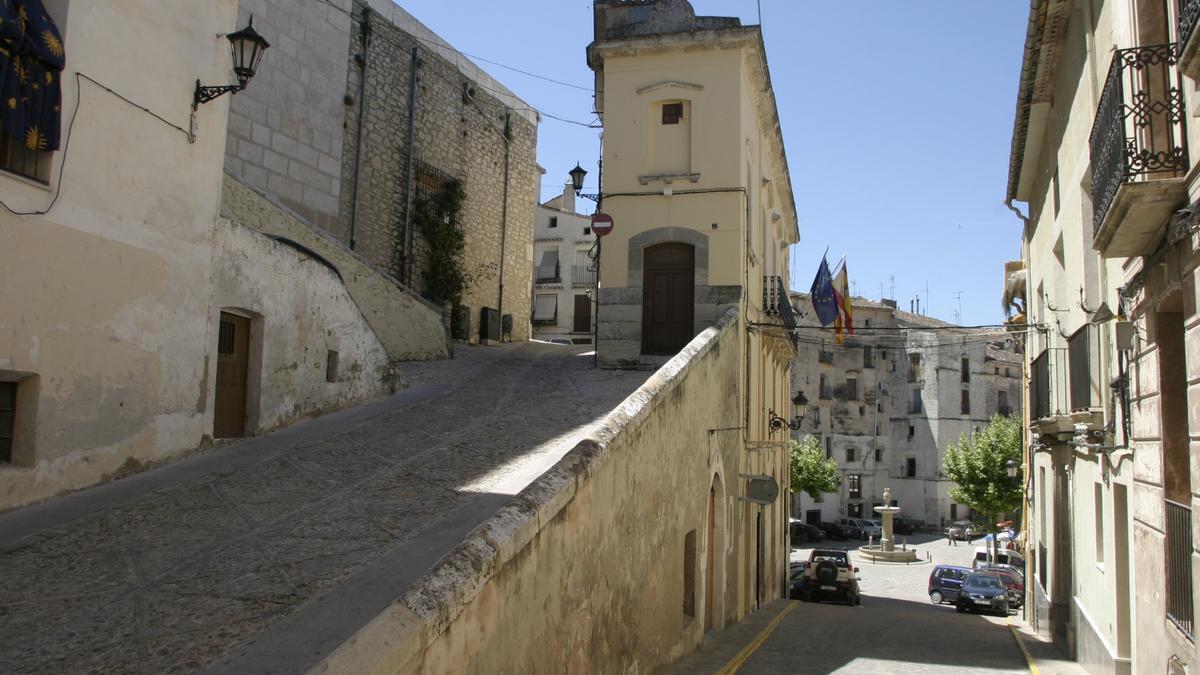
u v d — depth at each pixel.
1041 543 16.88
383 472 8.88
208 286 9.97
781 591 24.45
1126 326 8.75
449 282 24.27
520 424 11.55
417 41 23.53
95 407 8.30
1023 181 17.39
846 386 62.66
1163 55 7.19
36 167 7.72
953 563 44.22
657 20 16.72
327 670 3.40
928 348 62.78
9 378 7.52
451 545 6.34
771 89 18.50
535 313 45.19
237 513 7.39
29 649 4.61
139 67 8.91
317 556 6.16
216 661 4.38
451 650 4.23
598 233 16.52
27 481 7.54
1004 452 45.00
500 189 28.12
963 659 12.36
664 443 9.30
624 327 16.59
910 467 62.84
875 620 18.16
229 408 10.69
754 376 17.72
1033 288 17.64
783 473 25.50
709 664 9.91
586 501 6.48
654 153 16.70
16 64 7.42
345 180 20.45
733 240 16.11
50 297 7.79
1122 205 6.93
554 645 5.74
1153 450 8.01
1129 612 9.75
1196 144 6.58
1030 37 12.52
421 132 23.66
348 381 13.20
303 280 12.06
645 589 8.34
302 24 19.16
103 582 5.69
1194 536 6.57
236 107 17.31
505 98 28.64
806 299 59.56
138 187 8.89
